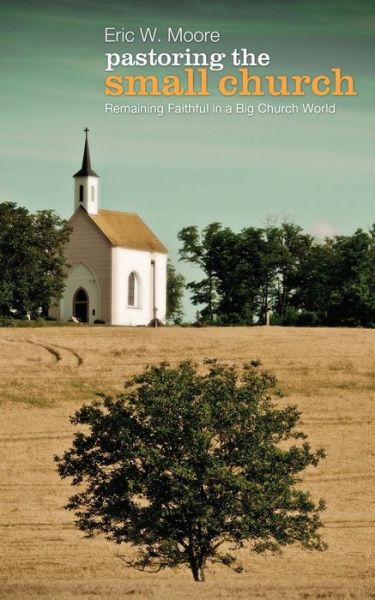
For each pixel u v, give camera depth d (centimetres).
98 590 7769
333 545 12400
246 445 10575
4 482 14925
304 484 15075
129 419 10688
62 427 17575
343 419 18175
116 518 10375
